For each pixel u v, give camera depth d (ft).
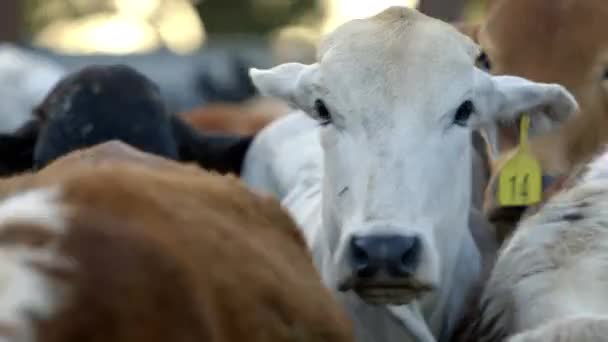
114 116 38.55
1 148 41.29
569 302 27.22
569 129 37.22
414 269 28.17
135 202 22.39
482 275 31.37
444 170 29.63
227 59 119.14
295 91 30.94
